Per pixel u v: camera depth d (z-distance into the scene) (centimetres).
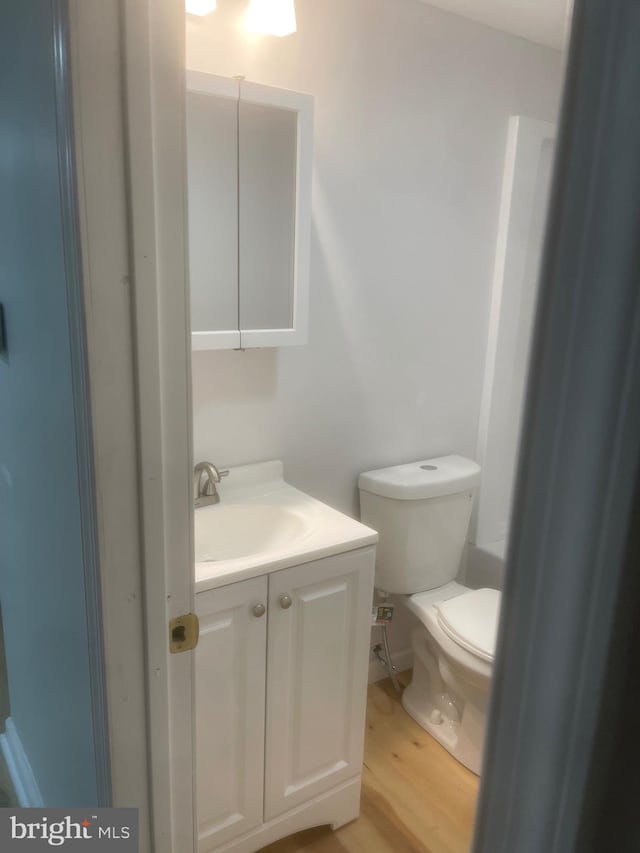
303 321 176
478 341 233
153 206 81
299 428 198
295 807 169
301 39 171
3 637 186
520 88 217
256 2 156
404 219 202
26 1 89
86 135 75
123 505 89
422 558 211
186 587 98
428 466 220
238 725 152
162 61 78
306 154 165
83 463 88
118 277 81
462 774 199
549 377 35
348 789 179
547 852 40
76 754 118
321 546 154
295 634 156
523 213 226
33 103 91
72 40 72
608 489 33
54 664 127
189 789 109
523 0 182
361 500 213
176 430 91
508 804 41
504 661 40
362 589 165
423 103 196
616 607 34
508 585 39
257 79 167
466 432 240
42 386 108
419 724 219
